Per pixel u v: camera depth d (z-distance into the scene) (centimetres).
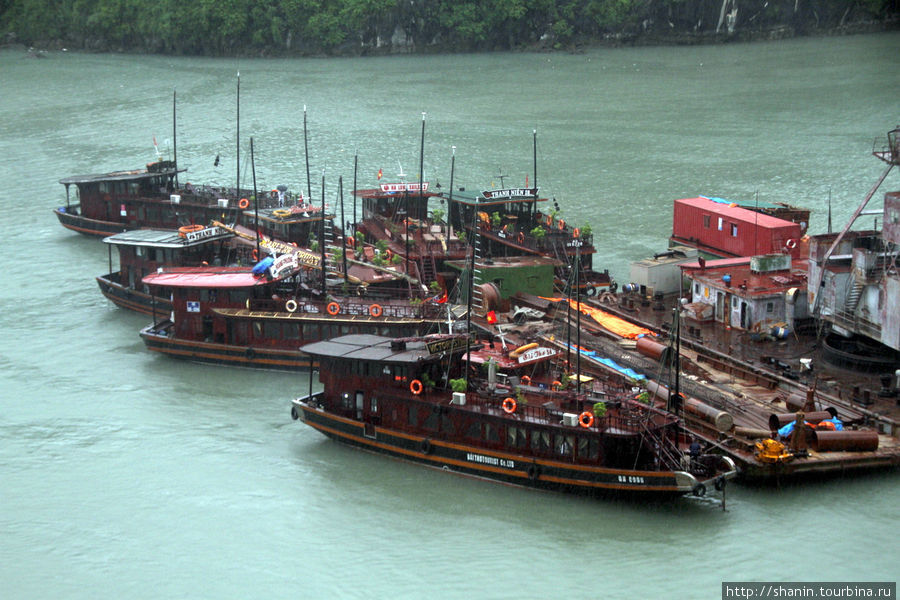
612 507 17312
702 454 17125
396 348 19338
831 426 17975
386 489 18300
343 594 15775
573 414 17250
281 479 18875
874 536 16400
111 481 19112
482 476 18175
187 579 16300
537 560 16200
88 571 16625
